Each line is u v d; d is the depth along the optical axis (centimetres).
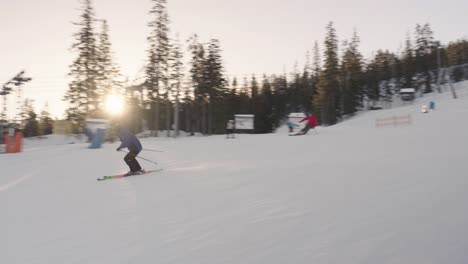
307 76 8138
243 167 1104
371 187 708
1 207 762
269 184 805
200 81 5059
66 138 4006
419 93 8594
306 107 7856
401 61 9269
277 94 7938
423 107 4550
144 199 757
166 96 4362
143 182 955
